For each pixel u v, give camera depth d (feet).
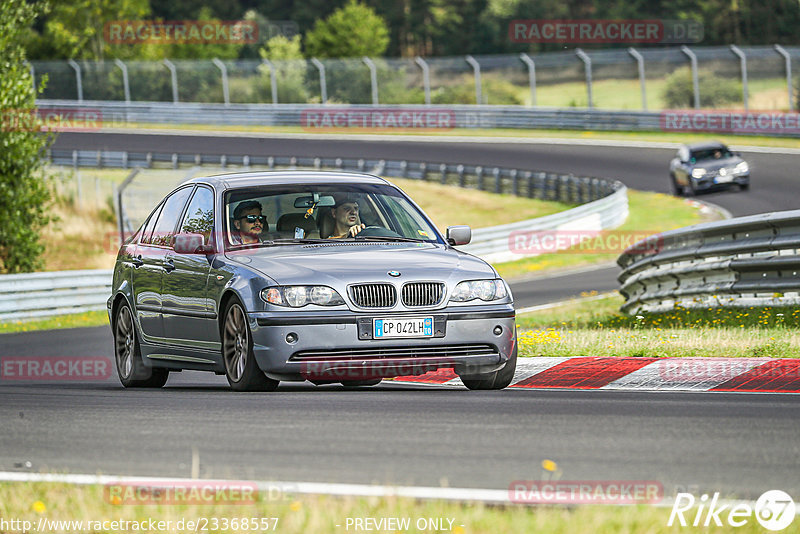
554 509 51.34
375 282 96.63
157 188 497.46
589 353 123.95
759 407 85.25
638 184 475.72
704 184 417.69
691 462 63.41
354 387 112.06
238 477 61.05
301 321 94.73
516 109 641.81
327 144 637.71
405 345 96.17
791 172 455.22
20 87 333.62
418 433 73.51
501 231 339.36
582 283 274.77
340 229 108.06
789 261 145.69
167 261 111.96
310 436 73.20
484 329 98.68
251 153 617.62
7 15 331.36
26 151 334.85
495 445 69.00
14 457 69.62
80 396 103.35
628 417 79.92
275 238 106.11
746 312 151.74
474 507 51.80
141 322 117.19
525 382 111.45
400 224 109.91
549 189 482.28
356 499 53.72
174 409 87.97
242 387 98.48
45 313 267.80
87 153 602.44
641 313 178.09
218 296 101.76
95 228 478.18
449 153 590.96
